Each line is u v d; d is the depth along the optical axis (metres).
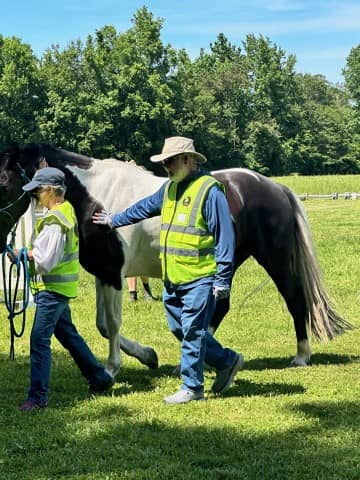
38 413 5.17
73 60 71.12
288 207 6.82
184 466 4.19
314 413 5.18
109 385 5.71
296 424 4.93
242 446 4.52
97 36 72.88
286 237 6.77
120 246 5.88
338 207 29.80
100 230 5.82
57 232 5.09
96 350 7.35
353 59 82.69
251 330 8.41
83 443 4.58
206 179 5.26
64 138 66.88
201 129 73.69
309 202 35.00
